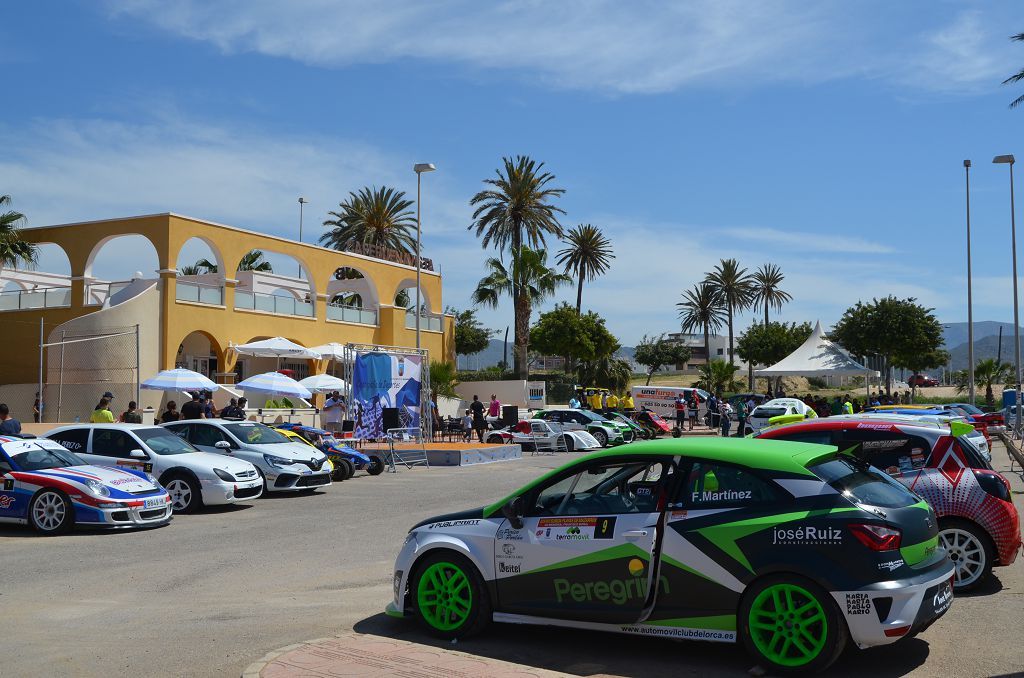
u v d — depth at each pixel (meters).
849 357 41.38
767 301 91.94
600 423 31.81
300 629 7.20
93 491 12.32
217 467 14.84
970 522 8.20
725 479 6.11
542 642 6.72
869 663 6.12
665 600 6.07
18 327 34.44
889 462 8.65
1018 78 35.72
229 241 35.50
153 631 7.18
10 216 34.66
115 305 31.78
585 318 57.56
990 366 66.69
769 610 5.79
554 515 6.55
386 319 44.06
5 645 6.77
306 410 34.28
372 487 18.70
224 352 34.94
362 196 58.00
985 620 7.23
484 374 52.31
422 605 6.92
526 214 52.00
